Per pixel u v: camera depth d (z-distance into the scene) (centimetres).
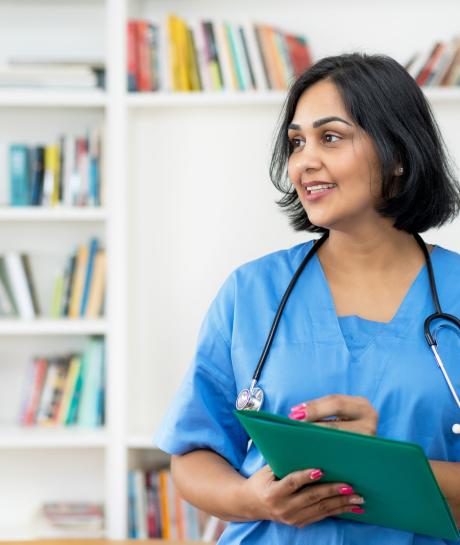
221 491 145
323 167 144
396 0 347
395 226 150
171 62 332
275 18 351
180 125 337
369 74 144
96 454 361
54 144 350
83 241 359
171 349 338
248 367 152
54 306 345
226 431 158
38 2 356
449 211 154
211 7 352
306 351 148
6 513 360
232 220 337
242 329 154
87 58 343
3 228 359
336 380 144
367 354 145
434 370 142
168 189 337
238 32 332
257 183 336
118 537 330
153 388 338
